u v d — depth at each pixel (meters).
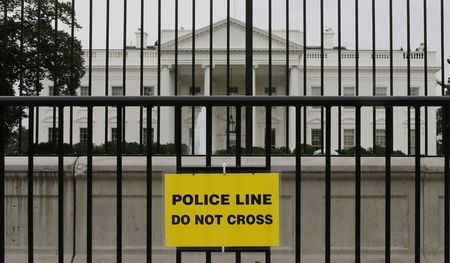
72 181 3.74
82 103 2.46
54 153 3.84
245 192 2.40
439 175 3.72
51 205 3.71
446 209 2.56
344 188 3.74
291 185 3.72
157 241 3.74
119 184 2.54
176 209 2.40
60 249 2.56
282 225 3.72
